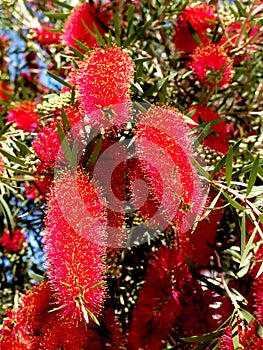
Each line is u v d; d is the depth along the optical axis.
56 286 0.30
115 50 0.34
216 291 0.37
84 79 0.33
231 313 0.37
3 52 0.57
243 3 0.52
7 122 0.45
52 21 0.53
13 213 0.46
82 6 0.45
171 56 0.51
